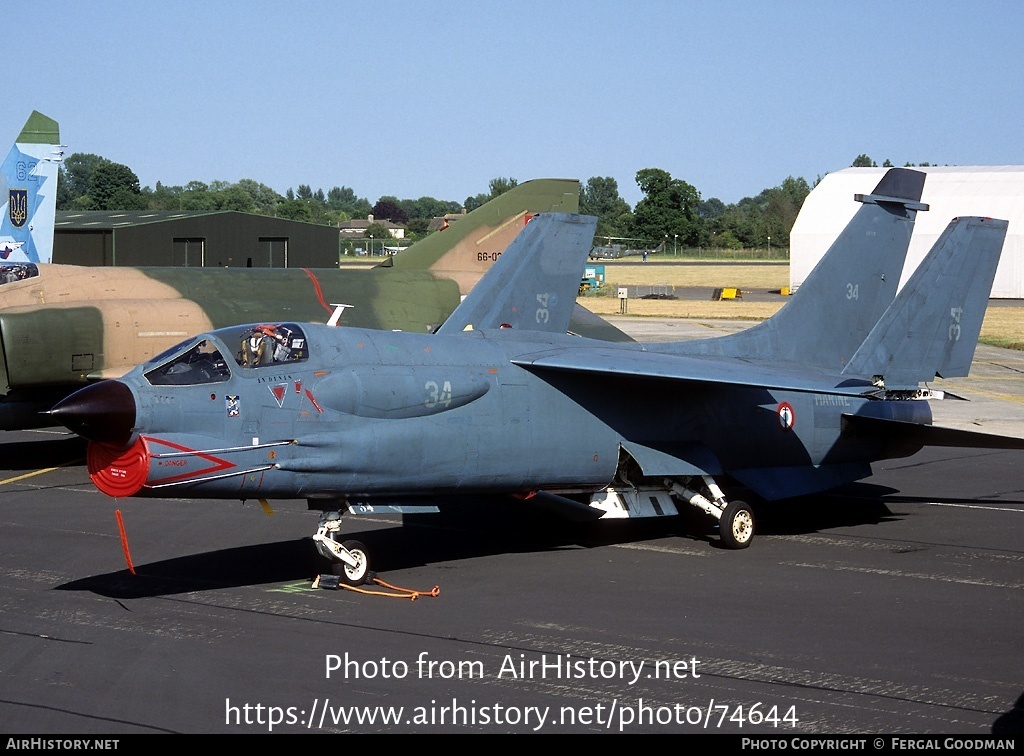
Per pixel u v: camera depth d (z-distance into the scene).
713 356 15.30
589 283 86.25
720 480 16.42
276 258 54.62
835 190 79.69
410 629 10.23
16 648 9.59
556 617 10.66
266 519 15.50
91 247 49.06
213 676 8.90
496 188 190.00
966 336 16.16
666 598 11.41
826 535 14.72
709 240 159.00
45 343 18.72
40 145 28.31
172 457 10.83
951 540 14.40
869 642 9.88
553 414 13.28
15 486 18.03
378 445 11.89
